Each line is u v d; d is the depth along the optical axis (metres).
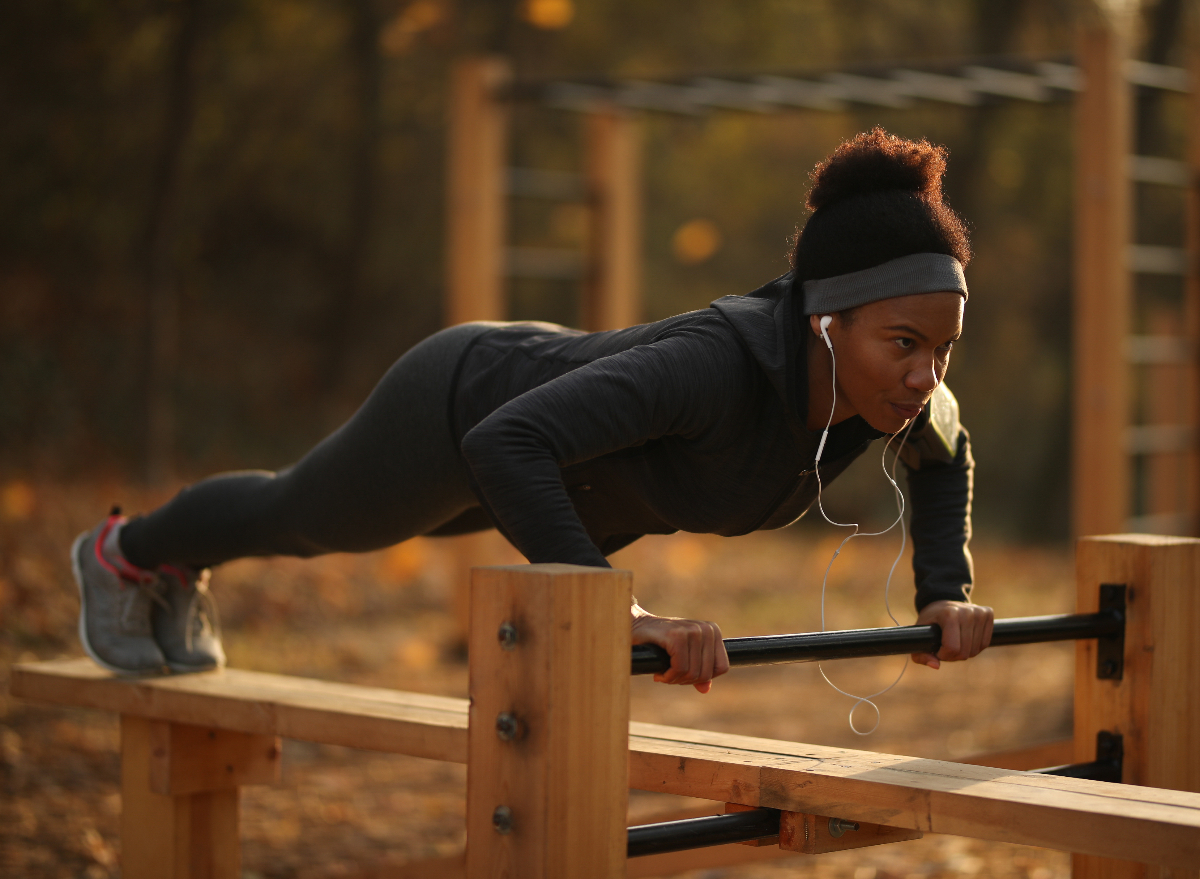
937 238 3.09
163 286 16.66
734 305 3.25
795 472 3.36
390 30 18.14
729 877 6.10
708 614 13.64
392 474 3.83
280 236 25.03
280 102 23.55
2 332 20.08
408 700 4.17
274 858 6.37
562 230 24.72
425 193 24.95
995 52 24.12
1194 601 3.89
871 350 3.09
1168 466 11.80
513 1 23.31
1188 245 9.97
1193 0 22.34
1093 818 2.62
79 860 6.18
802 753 3.43
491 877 2.70
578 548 2.87
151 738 4.56
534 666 2.64
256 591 12.68
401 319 25.45
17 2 19.62
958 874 6.16
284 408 23.06
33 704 8.77
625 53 24.91
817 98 10.70
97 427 19.45
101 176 21.55
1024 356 26.53
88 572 4.66
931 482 3.96
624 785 2.73
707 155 26.33
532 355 3.58
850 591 15.26
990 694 10.41
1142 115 18.89
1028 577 16.67
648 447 3.37
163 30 20.69
